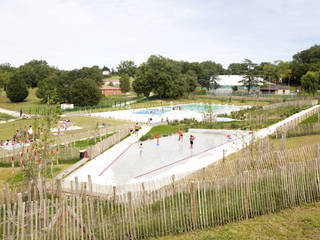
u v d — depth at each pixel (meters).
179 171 23.08
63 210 11.20
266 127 38.72
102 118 62.03
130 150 31.98
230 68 194.50
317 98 65.88
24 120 58.75
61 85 112.88
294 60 156.00
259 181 13.38
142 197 12.20
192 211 12.30
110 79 183.25
